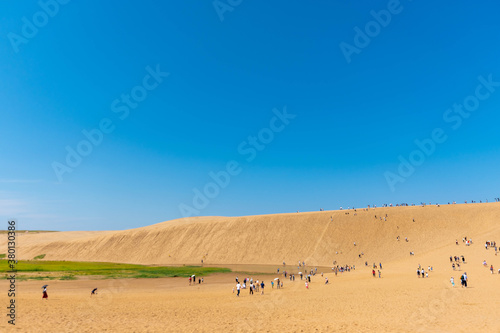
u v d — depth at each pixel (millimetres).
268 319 21328
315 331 17375
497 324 17375
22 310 23469
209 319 21453
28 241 147375
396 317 20875
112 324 19438
